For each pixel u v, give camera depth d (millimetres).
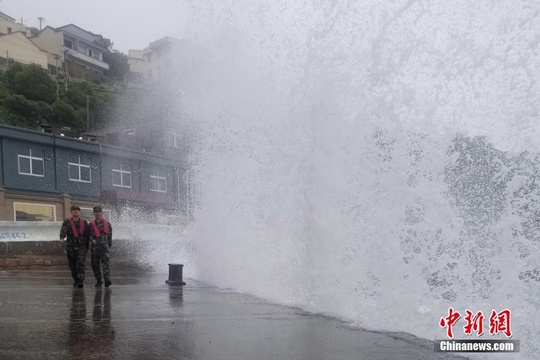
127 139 37156
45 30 61562
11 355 4270
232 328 5613
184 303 7629
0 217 28453
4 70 49719
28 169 30906
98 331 5340
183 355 4375
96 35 67125
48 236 18797
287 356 4422
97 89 53688
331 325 5863
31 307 7062
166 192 33312
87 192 33312
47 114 42562
